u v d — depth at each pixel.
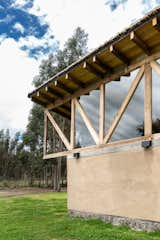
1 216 12.21
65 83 11.45
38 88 12.43
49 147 29.89
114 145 9.41
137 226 8.20
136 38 8.05
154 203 7.75
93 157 10.35
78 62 9.91
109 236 7.29
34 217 11.50
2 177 60.28
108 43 8.72
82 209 10.72
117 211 9.01
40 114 35.88
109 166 9.53
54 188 34.91
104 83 10.27
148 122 8.22
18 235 8.05
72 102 11.93
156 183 7.77
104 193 9.63
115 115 9.73
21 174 60.31
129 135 9.05
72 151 11.58
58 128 12.83
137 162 8.45
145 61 8.62
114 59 9.45
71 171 11.60
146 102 8.36
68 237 7.57
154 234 7.31
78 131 11.59
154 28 7.65
